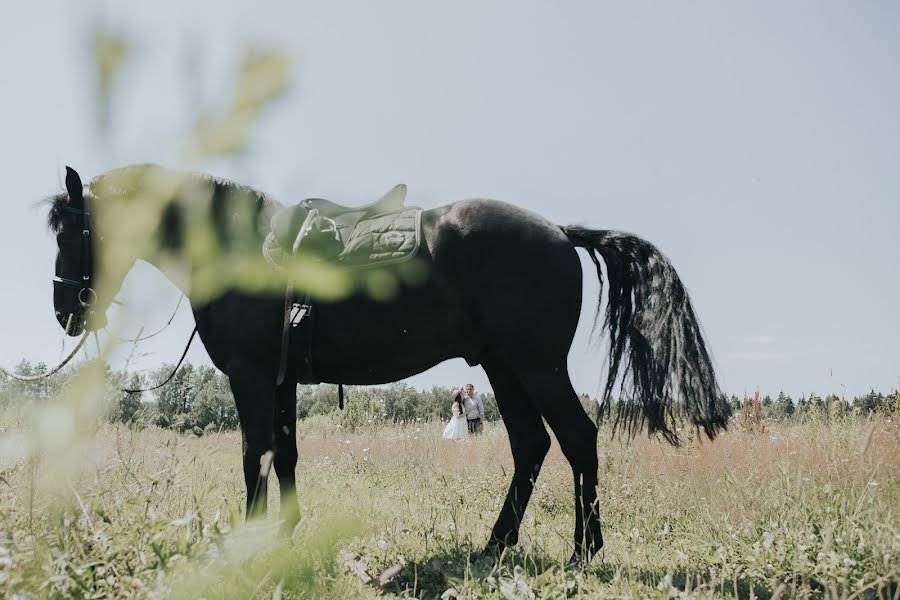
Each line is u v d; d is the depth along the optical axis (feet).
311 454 39.40
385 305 11.73
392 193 12.91
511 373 12.99
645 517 15.48
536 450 12.73
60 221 11.59
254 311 11.73
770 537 10.55
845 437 18.06
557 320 11.72
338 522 2.37
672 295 11.69
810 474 14.51
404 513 15.74
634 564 10.55
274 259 11.25
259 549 2.69
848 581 8.63
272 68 1.08
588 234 12.88
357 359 12.01
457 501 19.06
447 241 11.91
